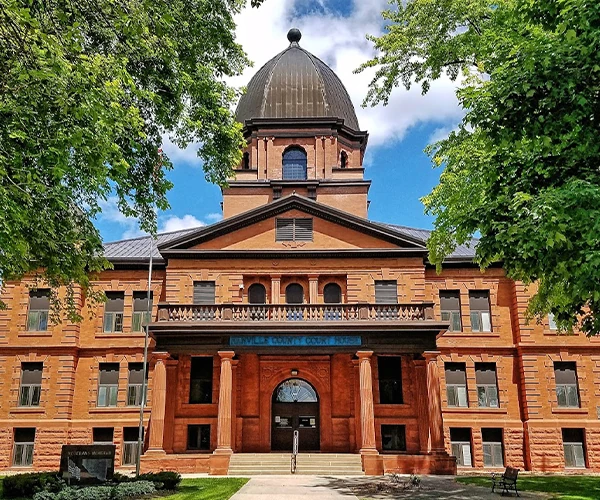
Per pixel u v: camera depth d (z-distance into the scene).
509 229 11.98
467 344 32.69
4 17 10.12
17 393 31.34
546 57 11.39
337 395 30.73
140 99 16.69
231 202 38.00
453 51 21.47
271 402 31.02
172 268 32.31
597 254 10.29
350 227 33.00
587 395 31.31
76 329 32.34
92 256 18.22
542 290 17.69
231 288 31.92
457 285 33.66
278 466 26.25
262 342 28.30
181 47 17.80
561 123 11.63
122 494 17.75
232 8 19.69
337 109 41.69
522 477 25.19
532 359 31.92
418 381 28.98
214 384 30.83
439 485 21.61
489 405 31.98
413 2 22.19
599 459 30.27
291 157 39.59
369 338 28.38
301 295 32.44
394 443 30.22
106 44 14.66
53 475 19.77
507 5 15.66
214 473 25.78
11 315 32.38
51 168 11.45
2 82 11.12
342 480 23.19
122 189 17.12
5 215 10.71
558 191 11.20
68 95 11.27
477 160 18.06
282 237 32.88
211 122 19.31
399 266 32.25
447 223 20.33
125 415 31.34
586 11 10.76
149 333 32.44
